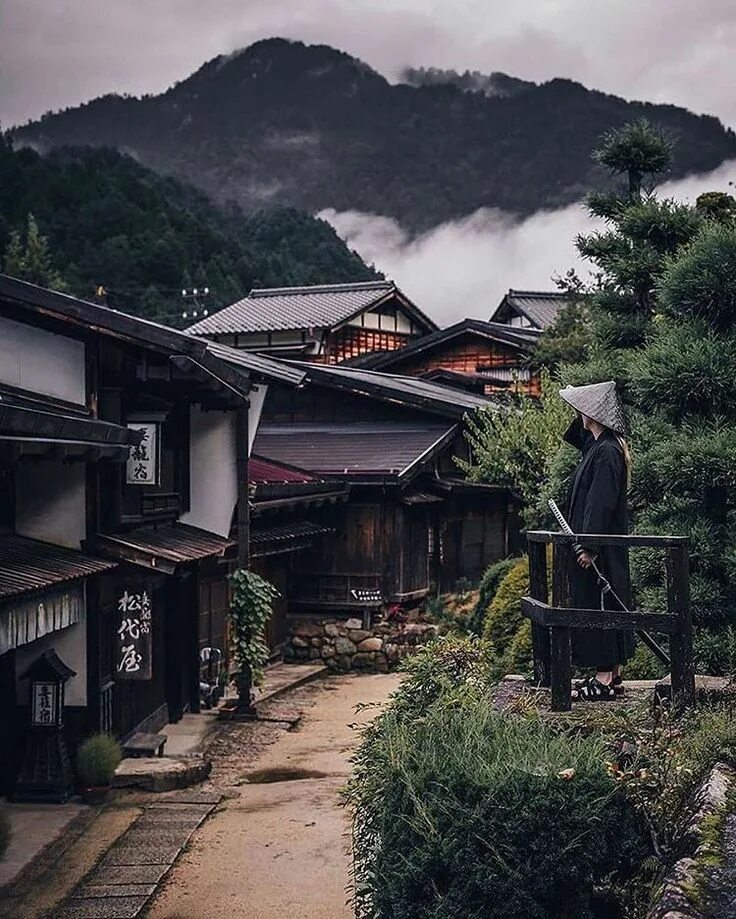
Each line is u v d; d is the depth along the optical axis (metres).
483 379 27.44
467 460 21.00
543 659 6.20
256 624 13.84
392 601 18.75
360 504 18.84
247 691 13.77
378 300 36.03
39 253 45.38
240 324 35.16
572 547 5.46
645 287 10.72
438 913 3.86
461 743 4.47
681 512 8.25
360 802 5.09
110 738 10.18
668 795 4.18
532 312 36.66
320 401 22.33
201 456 13.92
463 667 6.68
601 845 3.96
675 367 7.87
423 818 4.04
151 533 12.25
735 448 7.59
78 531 10.45
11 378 10.84
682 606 5.34
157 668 12.87
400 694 6.54
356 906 5.51
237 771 11.18
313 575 19.00
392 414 21.64
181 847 8.64
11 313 10.81
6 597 7.95
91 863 8.30
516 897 3.83
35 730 9.94
